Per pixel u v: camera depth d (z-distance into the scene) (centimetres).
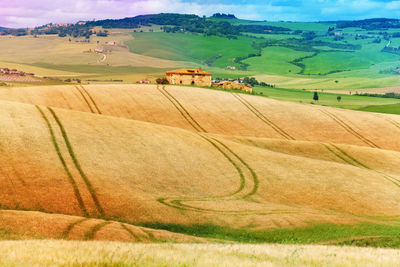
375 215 5788
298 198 6166
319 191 6412
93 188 5134
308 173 7069
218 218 4862
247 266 1744
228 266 1711
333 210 5850
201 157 7112
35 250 1752
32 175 5116
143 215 4722
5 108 7038
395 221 5450
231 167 6981
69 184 5094
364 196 6347
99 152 6278
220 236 4434
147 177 5966
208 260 1788
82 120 7394
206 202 5447
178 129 8419
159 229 4353
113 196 5028
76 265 1537
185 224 4647
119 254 1769
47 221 3647
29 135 6128
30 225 3488
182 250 2144
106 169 5803
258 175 6819
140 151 6738
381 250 2733
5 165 5191
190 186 6044
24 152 5600
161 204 5066
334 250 2533
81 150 6156
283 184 6575
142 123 8144
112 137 6956
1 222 3450
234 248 2369
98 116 7906
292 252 2275
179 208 5044
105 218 4575
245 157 7494
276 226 4694
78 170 5528
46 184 4991
